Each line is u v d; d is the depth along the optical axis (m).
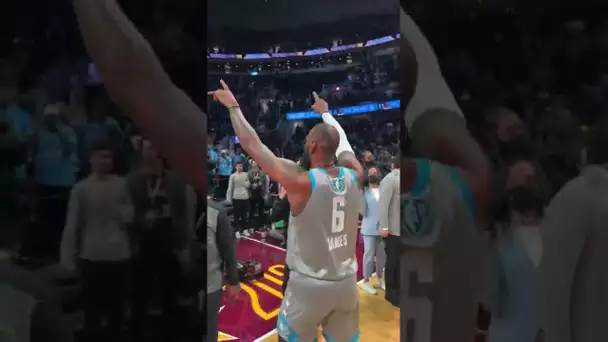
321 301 1.59
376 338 2.51
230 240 1.71
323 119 2.12
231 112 1.53
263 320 2.81
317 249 1.58
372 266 3.36
